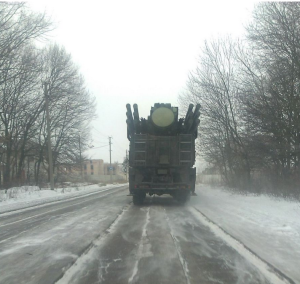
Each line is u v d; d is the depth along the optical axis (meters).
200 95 25.25
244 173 22.78
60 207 15.63
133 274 5.34
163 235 8.32
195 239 7.83
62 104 33.66
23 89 28.84
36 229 9.33
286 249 6.68
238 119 21.86
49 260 6.10
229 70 23.95
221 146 26.33
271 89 17.45
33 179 40.47
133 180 15.26
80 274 5.34
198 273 5.36
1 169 34.62
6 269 5.59
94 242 7.54
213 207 14.39
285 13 17.22
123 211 13.40
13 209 15.38
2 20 20.27
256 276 5.17
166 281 5.01
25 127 31.30
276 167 18.67
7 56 20.34
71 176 54.94
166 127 15.25
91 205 16.19
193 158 15.06
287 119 17.39
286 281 4.93
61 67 33.53
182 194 15.61
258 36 17.95
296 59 16.53
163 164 15.02
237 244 7.19
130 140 15.47
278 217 10.51
